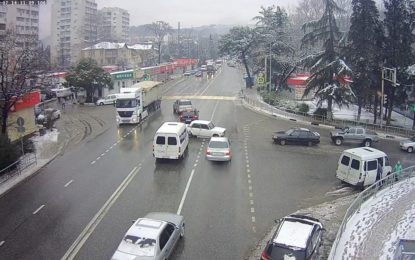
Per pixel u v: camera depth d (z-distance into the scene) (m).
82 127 44.84
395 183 25.09
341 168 25.78
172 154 29.95
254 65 92.00
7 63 38.59
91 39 181.00
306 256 14.11
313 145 37.19
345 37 53.03
